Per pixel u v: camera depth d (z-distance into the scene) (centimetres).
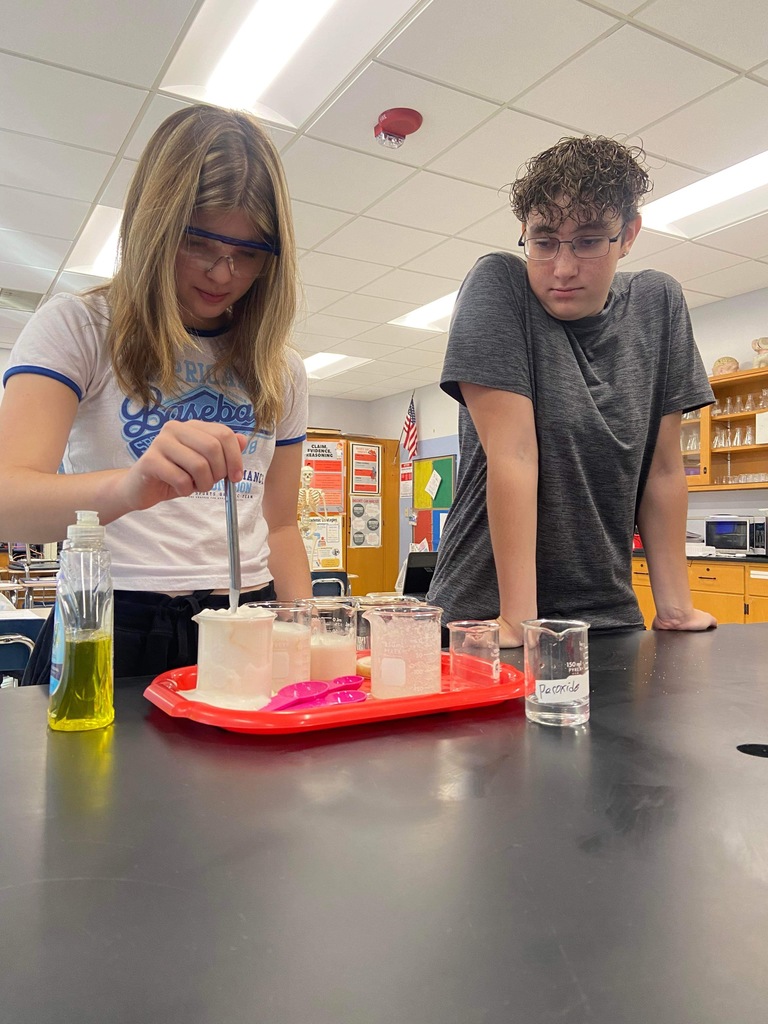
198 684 63
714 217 392
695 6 231
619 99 281
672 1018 23
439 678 67
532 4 230
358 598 89
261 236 91
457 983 25
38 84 271
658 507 124
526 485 101
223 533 100
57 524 69
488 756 51
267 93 284
